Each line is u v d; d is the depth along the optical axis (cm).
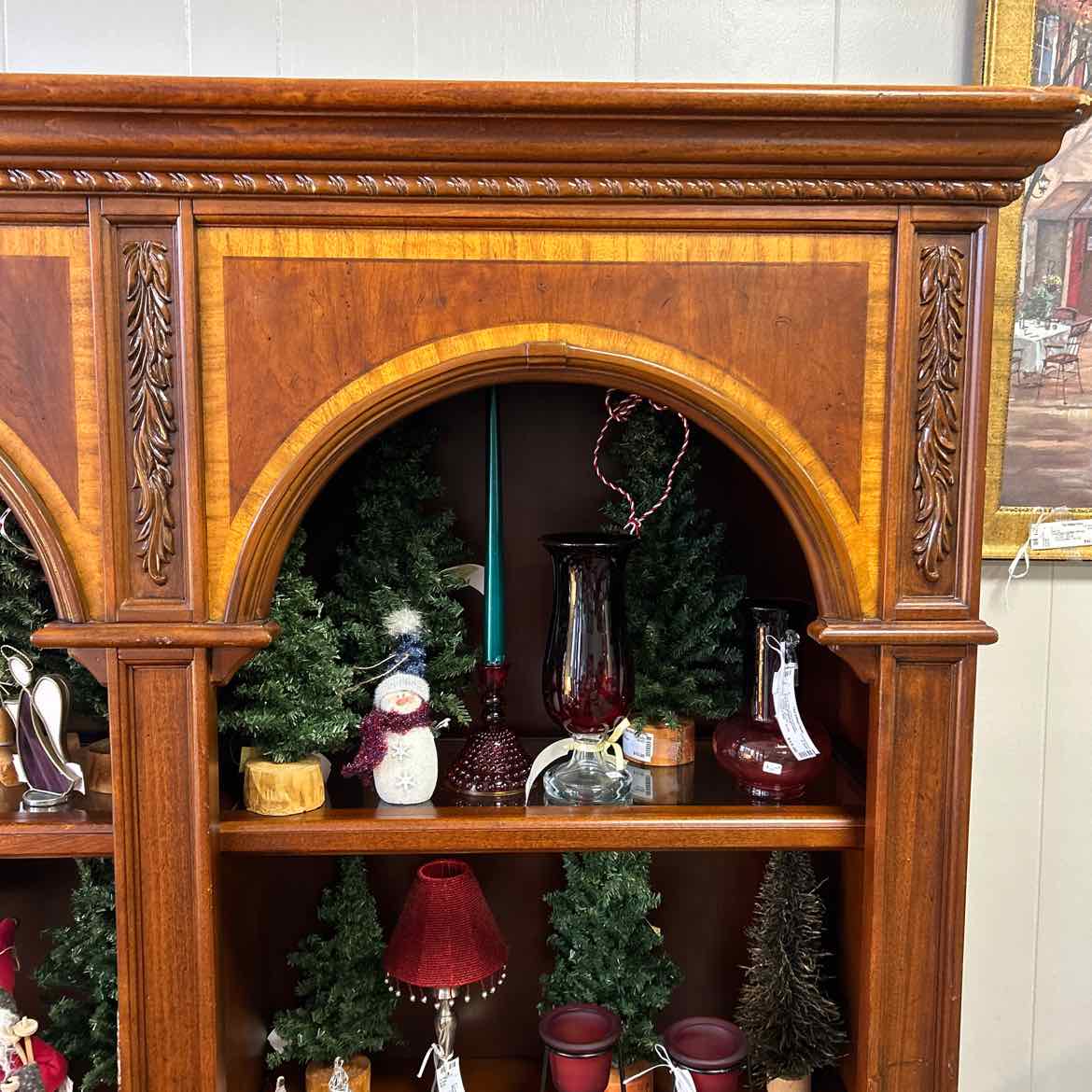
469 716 93
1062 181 100
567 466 104
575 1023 91
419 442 96
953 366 76
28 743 84
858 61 102
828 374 76
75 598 74
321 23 100
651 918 107
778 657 89
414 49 101
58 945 96
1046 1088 110
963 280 75
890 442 76
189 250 72
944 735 78
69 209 72
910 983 80
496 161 71
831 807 84
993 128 70
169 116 68
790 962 93
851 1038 94
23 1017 88
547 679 90
